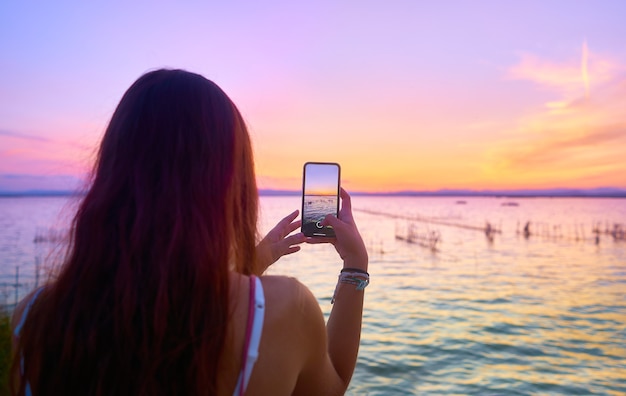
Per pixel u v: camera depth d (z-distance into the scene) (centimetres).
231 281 98
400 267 3956
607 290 2803
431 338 1664
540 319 2012
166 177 99
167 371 90
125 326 90
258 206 118
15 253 4647
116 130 106
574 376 1253
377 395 1084
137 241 94
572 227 9188
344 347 118
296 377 100
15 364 102
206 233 96
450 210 18225
